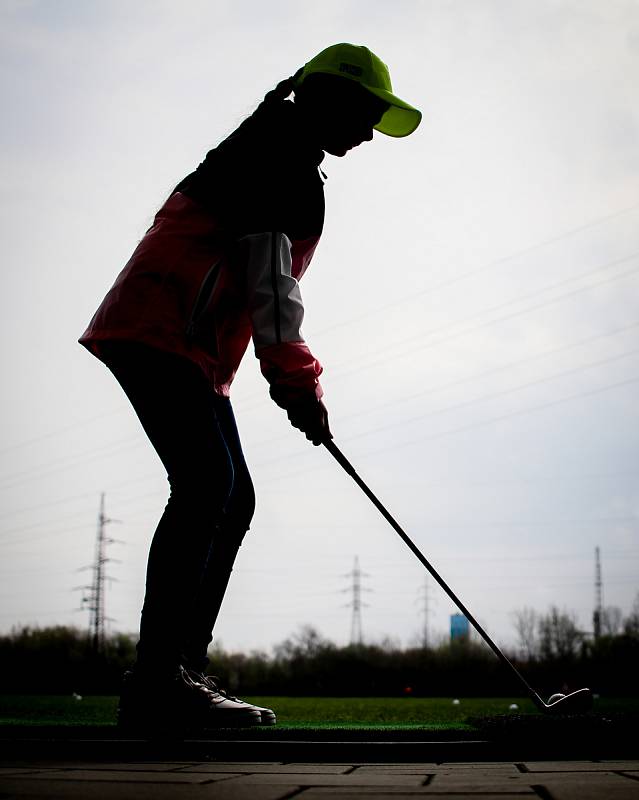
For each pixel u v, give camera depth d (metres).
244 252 2.56
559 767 1.99
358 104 2.69
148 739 2.27
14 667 25.94
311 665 28.55
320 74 2.67
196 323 2.53
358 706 8.16
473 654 26.91
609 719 2.30
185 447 2.47
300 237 2.66
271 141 2.60
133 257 2.57
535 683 25.44
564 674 26.69
